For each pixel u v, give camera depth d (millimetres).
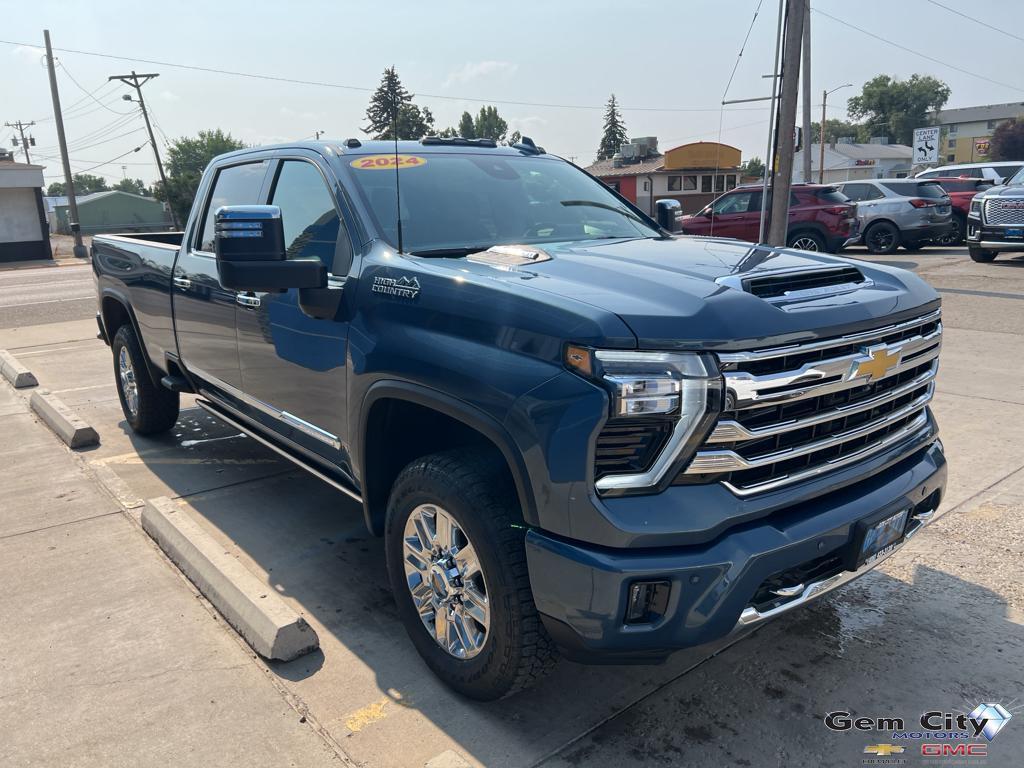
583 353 2244
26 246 33594
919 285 3012
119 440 5902
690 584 2246
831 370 2469
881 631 3246
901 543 2855
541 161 4219
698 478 2301
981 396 6434
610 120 76000
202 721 2732
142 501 4680
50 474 5176
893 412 2836
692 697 2855
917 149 43406
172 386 5035
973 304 10727
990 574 3662
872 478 2777
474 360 2514
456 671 2789
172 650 3148
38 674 3002
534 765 2529
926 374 3021
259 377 3873
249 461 5383
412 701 2840
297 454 3844
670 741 2631
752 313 2354
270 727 2703
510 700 2850
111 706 2814
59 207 78562
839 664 3033
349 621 3381
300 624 3107
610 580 2230
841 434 2594
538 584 2389
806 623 3316
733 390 2264
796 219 16328
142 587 3646
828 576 2574
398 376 2785
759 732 2672
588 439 2232
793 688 2896
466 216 3457
